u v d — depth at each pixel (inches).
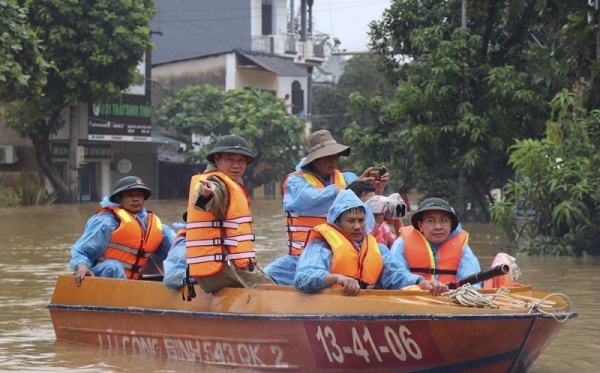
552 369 484.1
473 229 1387.8
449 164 1421.0
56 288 588.1
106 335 555.2
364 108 1518.2
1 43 1167.0
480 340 422.3
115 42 2310.5
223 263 479.2
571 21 1016.9
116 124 2615.7
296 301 454.6
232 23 3211.1
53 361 516.7
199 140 2891.2
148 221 597.9
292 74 3043.8
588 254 1043.9
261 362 470.9
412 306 424.8
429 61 1389.0
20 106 2321.6
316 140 543.5
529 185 1062.4
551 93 1363.2
